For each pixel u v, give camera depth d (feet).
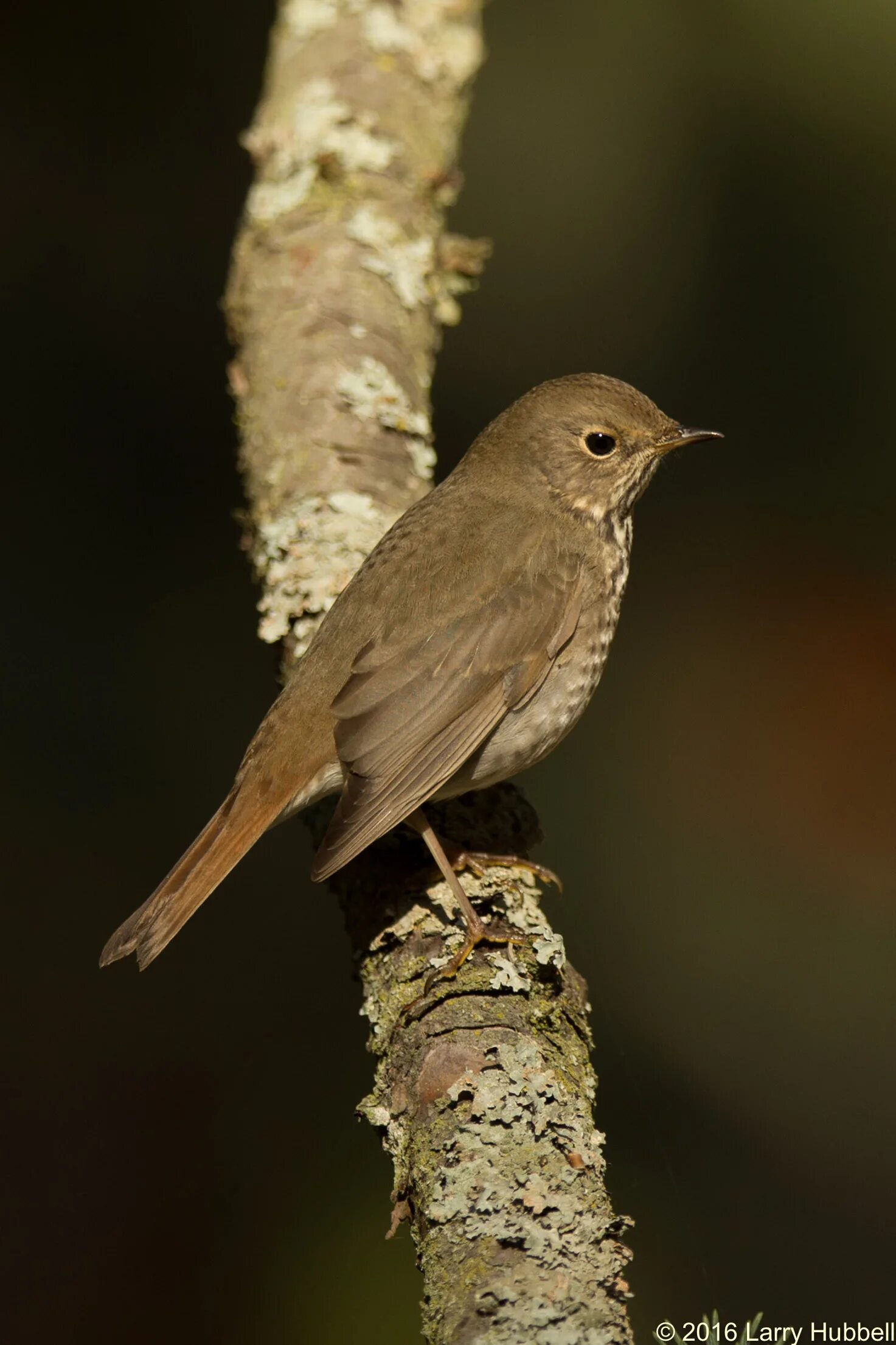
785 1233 29.94
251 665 35.09
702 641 37.83
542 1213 18.08
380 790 24.31
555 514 28.17
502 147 38.55
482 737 25.81
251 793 24.97
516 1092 19.92
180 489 36.37
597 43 38.32
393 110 37.73
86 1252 32.37
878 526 37.32
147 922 23.62
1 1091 33.53
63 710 34.37
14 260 37.50
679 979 32.99
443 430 37.83
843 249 36.01
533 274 37.91
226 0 40.27
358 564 29.09
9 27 38.04
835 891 34.63
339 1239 31.22
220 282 38.14
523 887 25.26
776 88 36.09
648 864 34.53
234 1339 31.12
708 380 36.76
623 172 37.50
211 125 39.24
